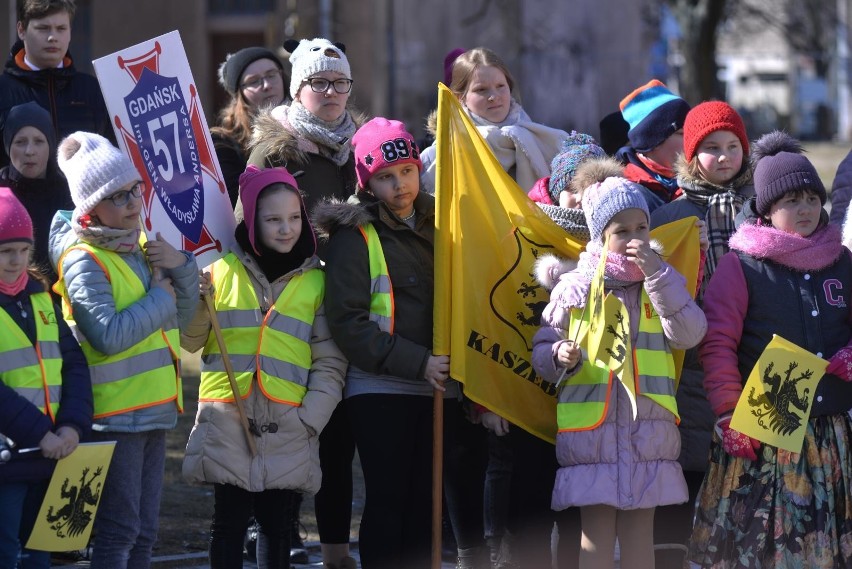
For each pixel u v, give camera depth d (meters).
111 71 18.92
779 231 19.47
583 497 18.94
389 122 20.66
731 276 19.58
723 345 19.38
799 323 19.30
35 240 22.45
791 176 19.31
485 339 20.61
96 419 18.06
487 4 90.44
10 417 16.86
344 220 19.98
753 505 18.97
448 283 20.17
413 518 20.42
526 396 20.80
